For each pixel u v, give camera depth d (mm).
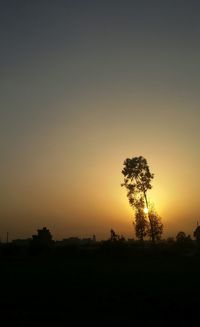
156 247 78750
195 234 91000
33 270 55969
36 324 21578
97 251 82250
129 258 76062
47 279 44125
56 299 29688
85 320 22078
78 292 33031
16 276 47938
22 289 35906
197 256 73125
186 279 40000
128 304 26438
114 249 80750
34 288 36500
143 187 78938
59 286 37594
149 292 31469
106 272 50844
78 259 77250
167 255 76375
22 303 28266
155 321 21250
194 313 22969
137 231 78188
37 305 27344
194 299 27594
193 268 52219
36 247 85312
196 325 20203
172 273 46438
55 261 73875
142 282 38625
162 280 39781
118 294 31031
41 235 96938
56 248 86500
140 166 79188
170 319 21641
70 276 46906
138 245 84750
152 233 77812
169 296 29141
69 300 29031
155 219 78375
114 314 23391
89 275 47594
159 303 26375
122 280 41062
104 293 31875
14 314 24344
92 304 27000
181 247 81312
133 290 33000
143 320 21562
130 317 22422
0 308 26453
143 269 53344
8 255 85125
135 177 79375
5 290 35312
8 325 21500
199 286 34438
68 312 24547
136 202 78750
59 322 21922
